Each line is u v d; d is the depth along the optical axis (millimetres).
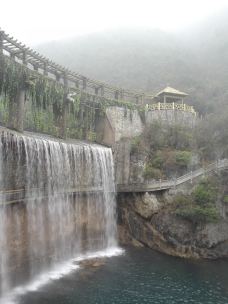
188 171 44938
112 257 37188
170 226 39188
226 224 39656
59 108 45250
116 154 47094
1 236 28734
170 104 54625
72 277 30750
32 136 36344
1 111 41469
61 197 36375
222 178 42125
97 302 26047
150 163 46156
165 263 35688
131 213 42938
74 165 38656
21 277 30188
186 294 28266
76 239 38250
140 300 26797
